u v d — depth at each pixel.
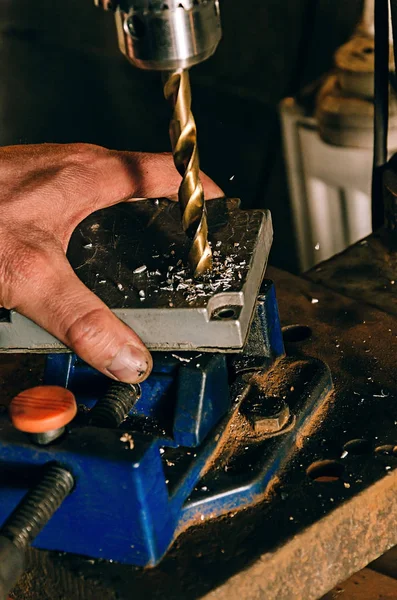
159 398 0.85
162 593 0.72
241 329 0.78
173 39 0.67
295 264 2.16
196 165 0.78
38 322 0.81
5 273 0.81
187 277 0.83
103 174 1.00
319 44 1.93
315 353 1.00
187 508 0.79
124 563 0.76
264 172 1.94
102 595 0.74
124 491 0.71
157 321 0.79
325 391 0.93
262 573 0.74
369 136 1.62
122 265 0.88
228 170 2.29
